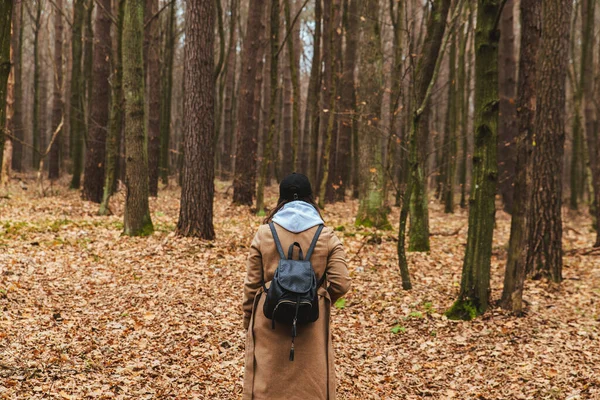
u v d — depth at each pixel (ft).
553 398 15.28
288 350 10.25
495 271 31.32
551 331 21.09
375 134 42.32
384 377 17.04
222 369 16.78
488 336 20.70
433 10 33.17
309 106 67.05
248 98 56.59
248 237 36.32
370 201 43.04
